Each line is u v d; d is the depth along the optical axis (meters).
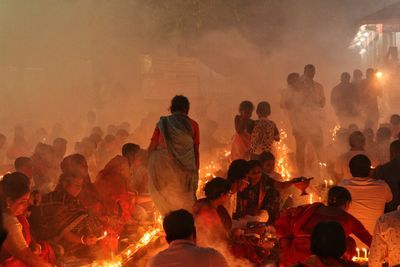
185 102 10.73
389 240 7.13
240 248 8.74
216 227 8.61
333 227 5.67
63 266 8.98
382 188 8.95
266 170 11.12
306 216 7.72
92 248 9.51
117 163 11.45
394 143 10.69
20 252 7.52
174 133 10.41
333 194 7.78
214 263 5.96
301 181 10.48
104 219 10.02
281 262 7.89
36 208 9.22
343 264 5.63
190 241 6.07
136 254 10.23
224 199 8.87
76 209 9.45
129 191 11.71
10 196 7.50
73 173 9.46
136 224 11.55
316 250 5.68
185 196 10.52
